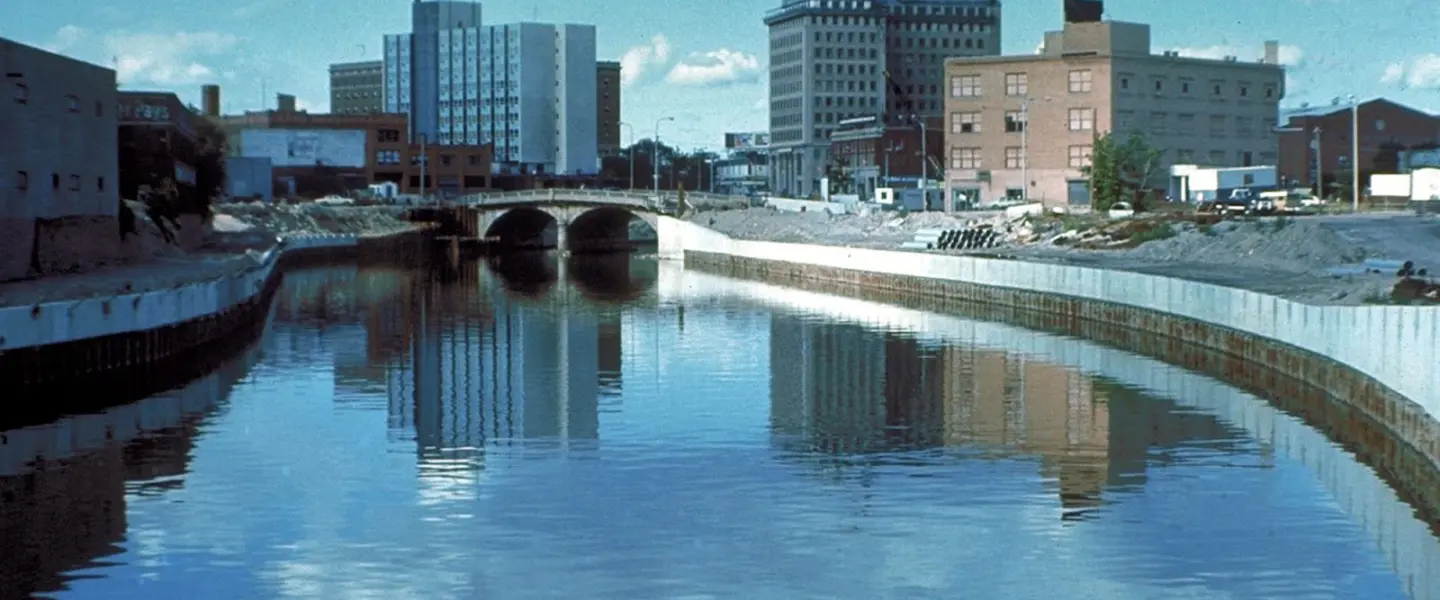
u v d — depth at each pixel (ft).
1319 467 149.28
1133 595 108.68
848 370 229.45
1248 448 159.22
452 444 166.50
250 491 143.33
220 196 638.53
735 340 277.44
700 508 134.51
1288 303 197.67
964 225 508.53
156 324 226.99
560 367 240.73
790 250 453.99
